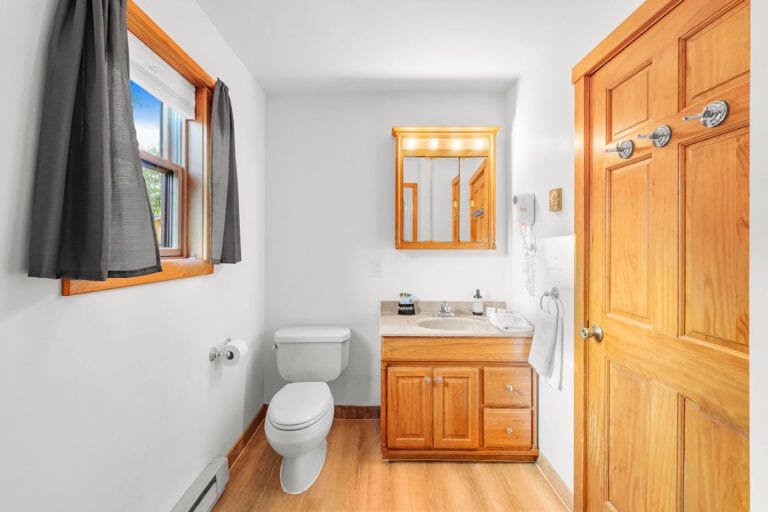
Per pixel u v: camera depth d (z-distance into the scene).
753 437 0.74
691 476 1.06
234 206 1.85
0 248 0.83
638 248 1.26
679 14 1.08
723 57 0.95
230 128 1.84
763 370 0.73
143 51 1.31
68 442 0.99
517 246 2.35
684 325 1.08
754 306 0.75
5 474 0.84
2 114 0.83
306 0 1.62
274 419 1.72
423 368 2.03
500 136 2.55
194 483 1.60
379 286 2.59
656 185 1.18
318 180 2.58
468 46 1.97
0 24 0.82
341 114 2.57
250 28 1.82
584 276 1.54
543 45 1.94
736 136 0.92
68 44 0.94
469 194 2.49
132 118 1.09
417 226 2.49
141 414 1.28
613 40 1.34
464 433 2.03
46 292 0.93
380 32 1.86
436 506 1.70
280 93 2.55
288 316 2.59
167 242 1.66
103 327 1.11
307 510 1.67
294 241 2.58
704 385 1.01
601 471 1.46
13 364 0.85
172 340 1.46
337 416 2.59
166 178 1.64
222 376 1.91
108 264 0.96
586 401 1.55
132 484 1.24
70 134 0.93
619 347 1.35
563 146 1.73
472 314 2.52
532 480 1.89
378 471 1.96
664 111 1.14
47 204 0.89
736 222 0.93
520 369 2.02
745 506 0.91
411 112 2.56
